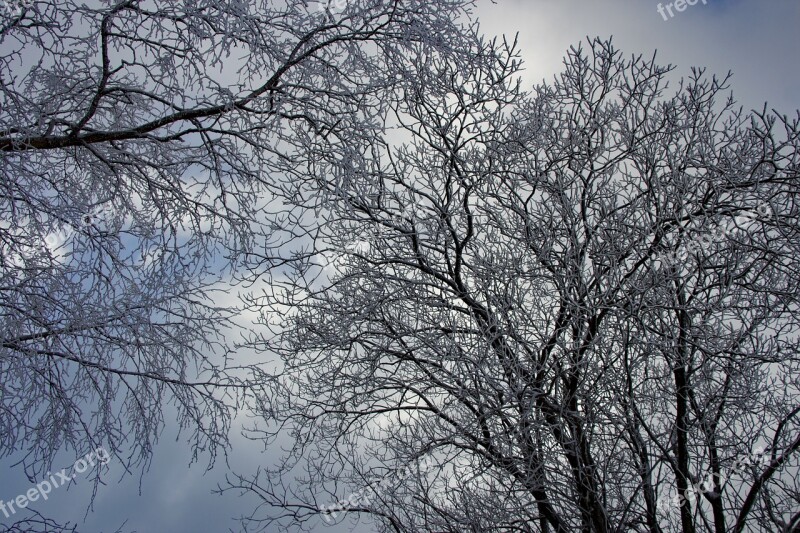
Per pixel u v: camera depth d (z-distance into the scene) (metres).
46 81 5.64
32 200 6.26
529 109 7.43
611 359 6.30
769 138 6.16
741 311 6.83
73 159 6.76
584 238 6.95
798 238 6.32
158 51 5.40
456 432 6.99
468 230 7.14
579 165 7.24
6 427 5.95
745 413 6.96
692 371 6.80
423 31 5.93
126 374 6.53
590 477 6.33
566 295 6.25
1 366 5.73
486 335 6.54
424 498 7.38
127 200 6.89
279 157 6.00
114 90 5.51
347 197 6.11
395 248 7.63
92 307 6.25
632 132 7.14
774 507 6.56
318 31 5.76
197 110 5.66
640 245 6.53
